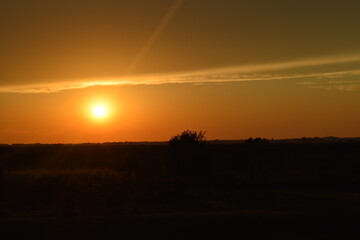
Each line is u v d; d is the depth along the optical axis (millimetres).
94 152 107000
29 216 23266
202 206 30891
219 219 18719
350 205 29531
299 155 83938
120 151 105938
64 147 132000
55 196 30312
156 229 17609
